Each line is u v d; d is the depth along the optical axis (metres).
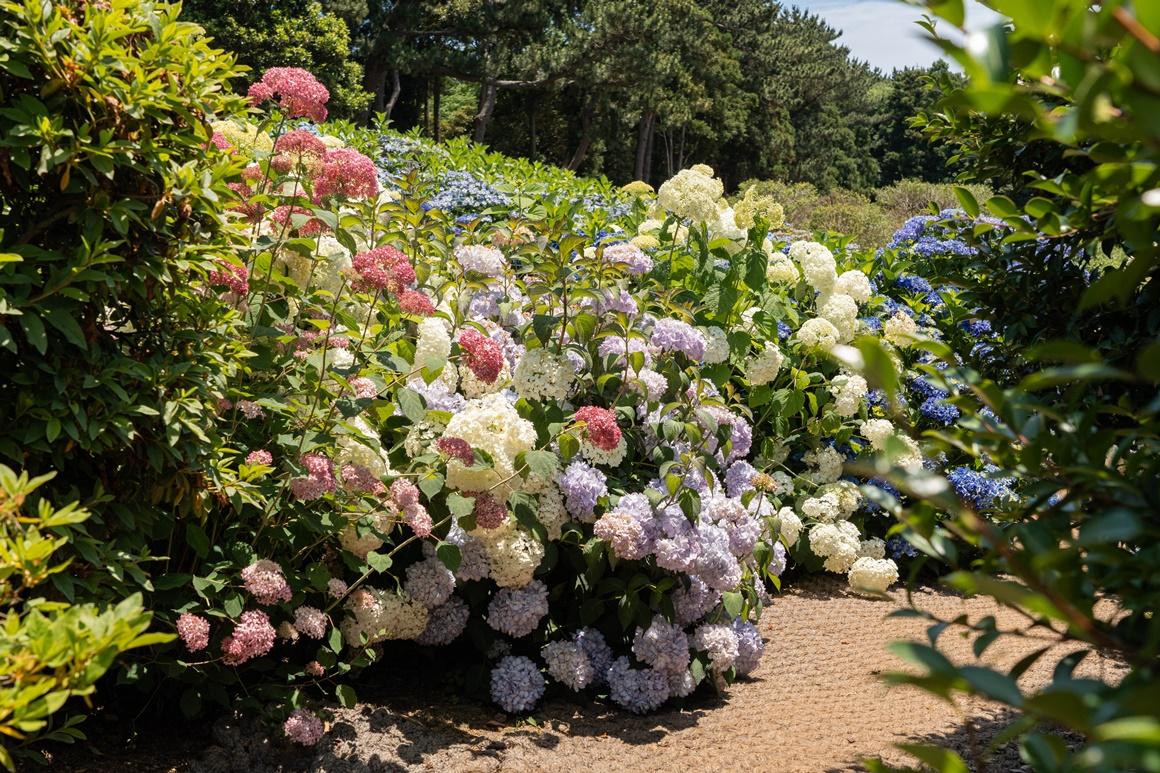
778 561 4.78
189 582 3.03
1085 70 0.89
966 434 1.45
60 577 2.43
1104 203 1.53
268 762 3.09
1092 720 0.75
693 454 4.12
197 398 2.85
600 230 7.43
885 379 0.97
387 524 3.39
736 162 54.84
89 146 2.48
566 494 3.81
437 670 3.96
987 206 1.64
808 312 6.37
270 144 3.84
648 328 4.32
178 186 2.69
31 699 1.57
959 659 4.54
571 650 3.88
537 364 3.89
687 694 4.02
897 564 6.35
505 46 31.80
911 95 71.12
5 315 2.43
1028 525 1.22
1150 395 2.54
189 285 2.93
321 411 3.27
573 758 3.37
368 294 3.68
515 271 4.78
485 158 11.78
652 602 3.91
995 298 3.18
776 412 5.75
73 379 2.57
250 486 2.90
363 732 3.32
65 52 2.50
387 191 5.14
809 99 59.22
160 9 2.76
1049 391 2.94
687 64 44.31
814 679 4.42
